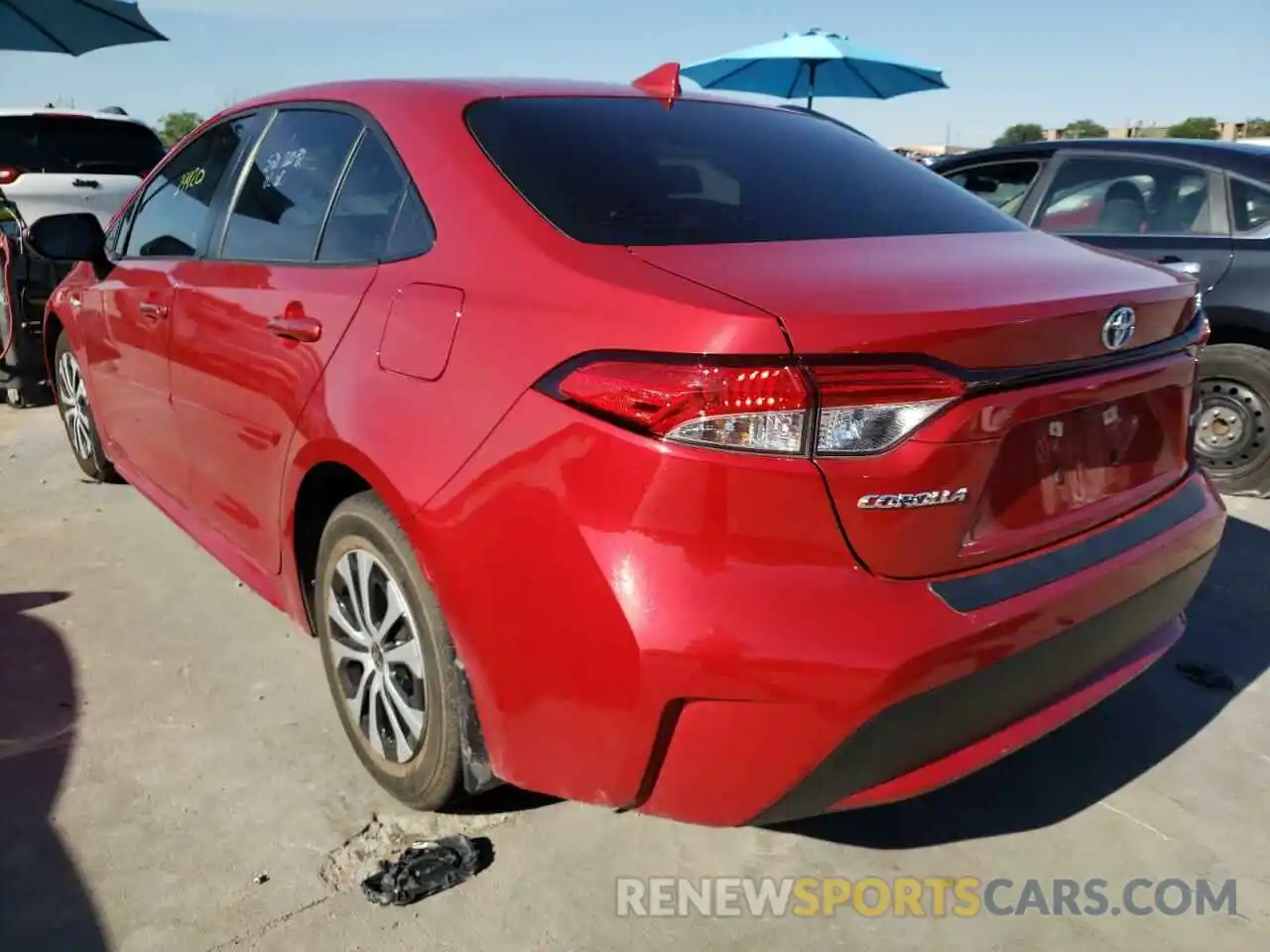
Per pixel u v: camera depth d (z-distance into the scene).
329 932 2.15
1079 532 2.16
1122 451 2.28
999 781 2.73
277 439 2.68
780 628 1.75
